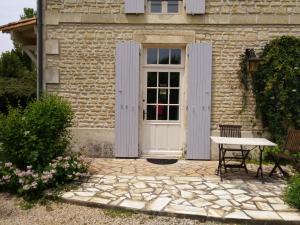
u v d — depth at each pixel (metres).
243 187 4.52
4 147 4.64
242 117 6.23
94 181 4.67
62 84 6.26
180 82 6.36
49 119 4.85
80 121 6.29
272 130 6.10
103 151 6.29
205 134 6.20
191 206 3.77
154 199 3.97
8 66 15.34
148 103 6.41
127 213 3.68
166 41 6.16
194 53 6.14
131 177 4.91
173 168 5.54
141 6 6.09
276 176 5.11
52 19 6.18
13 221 3.53
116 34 6.20
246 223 3.45
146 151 6.43
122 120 6.24
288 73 5.91
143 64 6.35
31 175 4.31
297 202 3.71
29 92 10.97
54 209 3.83
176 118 6.42
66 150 5.55
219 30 6.16
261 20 6.10
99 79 6.25
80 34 6.21
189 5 6.07
